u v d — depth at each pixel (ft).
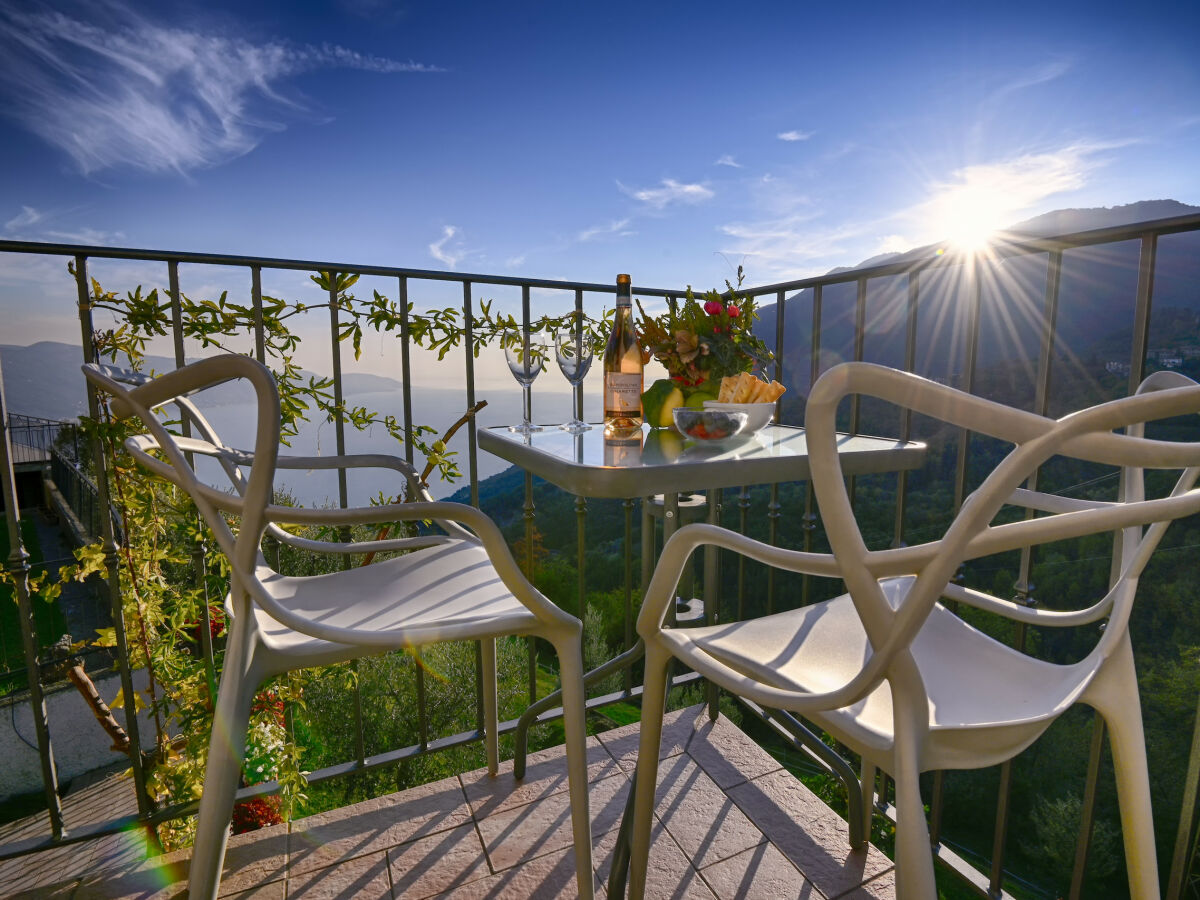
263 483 2.49
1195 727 3.36
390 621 3.45
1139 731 2.72
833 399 1.89
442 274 5.47
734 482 3.19
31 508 40.29
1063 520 1.88
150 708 5.87
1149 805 2.71
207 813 2.80
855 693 2.17
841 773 4.51
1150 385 2.82
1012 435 1.76
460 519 2.68
